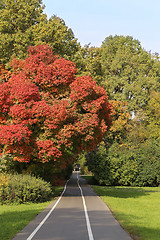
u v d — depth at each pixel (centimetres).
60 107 2452
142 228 1292
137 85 6212
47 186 2491
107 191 3769
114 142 5697
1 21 3800
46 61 2748
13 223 1397
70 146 2738
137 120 5978
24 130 2338
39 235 1123
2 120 2577
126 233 1170
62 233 1159
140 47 7044
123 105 5925
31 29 3750
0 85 2492
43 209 1895
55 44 3747
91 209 1895
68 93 2725
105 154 5141
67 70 2670
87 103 2642
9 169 2969
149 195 3409
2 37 3666
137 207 2156
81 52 4334
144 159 5062
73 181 5753
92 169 5144
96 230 1223
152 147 5147
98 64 4334
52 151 2456
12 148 2428
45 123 2456
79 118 2591
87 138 2586
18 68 2828
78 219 1498
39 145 2455
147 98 6262
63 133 2481
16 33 3741
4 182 2214
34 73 2689
